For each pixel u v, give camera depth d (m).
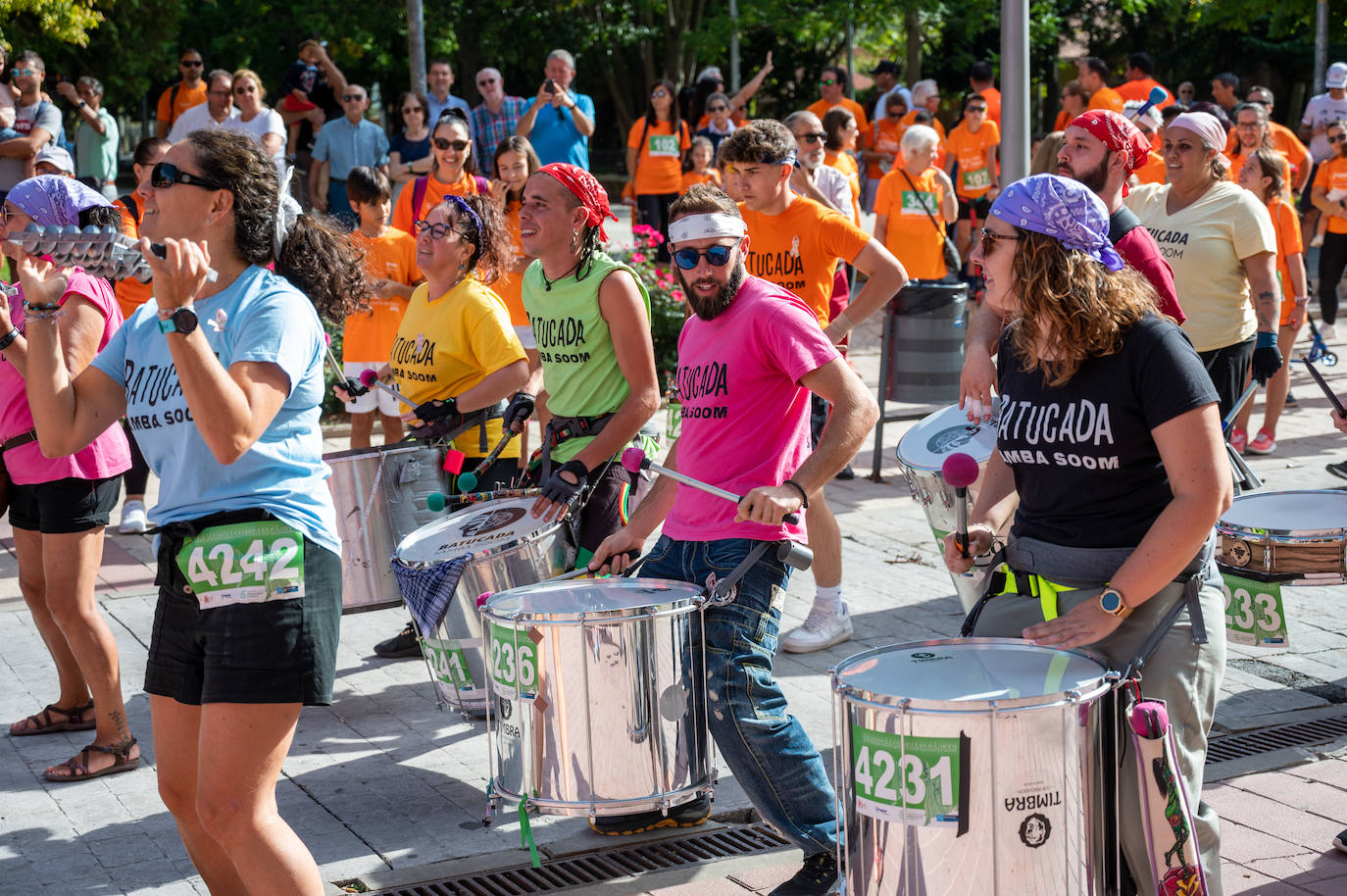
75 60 19.19
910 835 2.78
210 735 3.12
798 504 3.62
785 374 3.89
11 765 5.07
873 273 6.01
